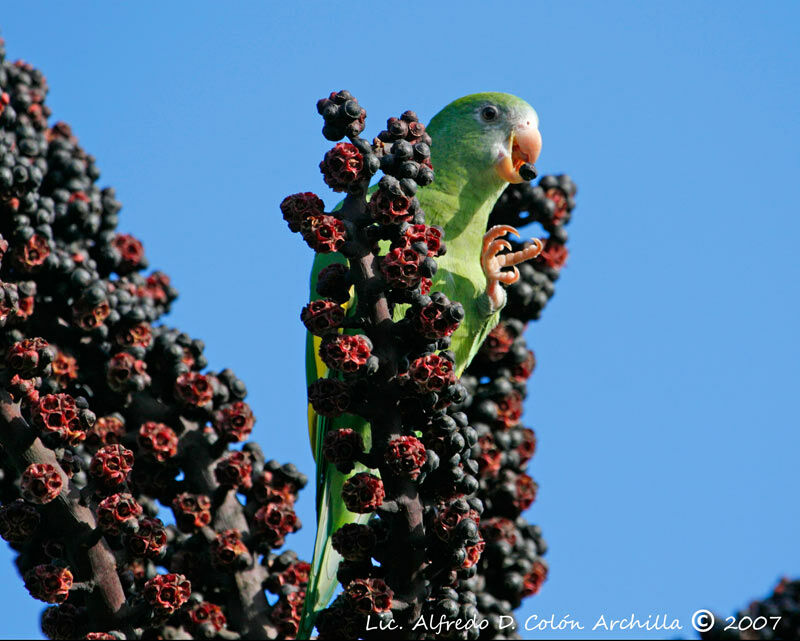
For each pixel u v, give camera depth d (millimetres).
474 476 10836
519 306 15195
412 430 10469
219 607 12109
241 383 13102
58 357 12125
